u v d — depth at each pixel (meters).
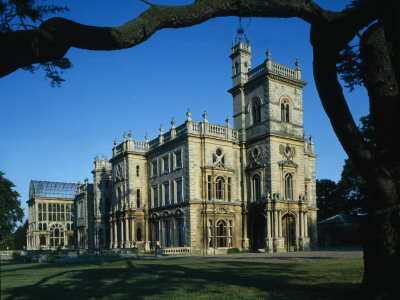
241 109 50.47
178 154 48.59
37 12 8.51
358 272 17.42
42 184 89.12
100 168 67.50
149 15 7.17
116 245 55.38
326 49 9.69
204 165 46.06
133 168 54.97
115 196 58.09
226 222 46.53
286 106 48.69
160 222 50.62
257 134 47.84
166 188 50.66
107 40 6.64
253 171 47.62
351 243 63.91
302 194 47.06
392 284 9.83
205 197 45.66
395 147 9.96
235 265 23.83
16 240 100.31
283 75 47.94
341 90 10.34
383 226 10.07
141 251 51.53
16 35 5.75
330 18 9.15
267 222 44.16
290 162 46.66
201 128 46.94
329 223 65.75
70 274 19.36
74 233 81.38
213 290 12.85
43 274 19.67
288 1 8.28
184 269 21.44
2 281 16.09
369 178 10.25
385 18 9.13
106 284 14.84
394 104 9.74
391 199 10.09
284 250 43.81
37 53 6.00
